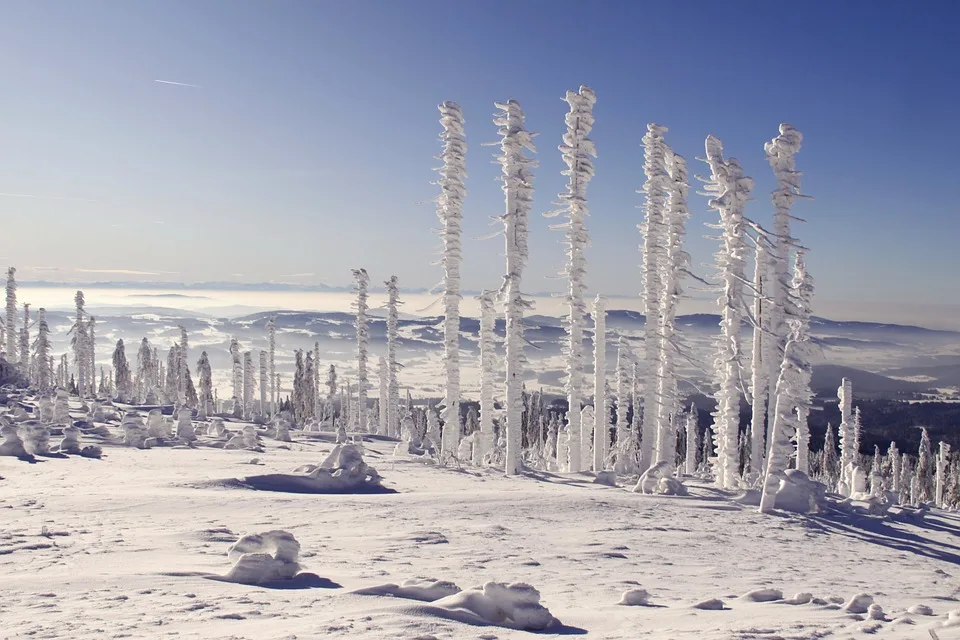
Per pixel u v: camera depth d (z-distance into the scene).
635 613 8.29
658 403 34.09
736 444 31.92
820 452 79.69
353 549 12.58
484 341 38.38
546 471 34.62
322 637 6.05
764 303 33.28
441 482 26.09
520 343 33.12
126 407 67.44
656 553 14.20
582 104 34.38
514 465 32.31
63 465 27.53
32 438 31.61
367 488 22.78
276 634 6.14
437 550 12.87
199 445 39.66
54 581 8.66
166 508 16.62
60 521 14.52
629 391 50.59
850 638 6.79
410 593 8.20
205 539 12.66
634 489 26.14
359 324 60.12
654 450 34.16
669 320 34.19
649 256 34.41
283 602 7.67
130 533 13.08
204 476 23.48
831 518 22.70
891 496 32.94
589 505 20.38
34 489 19.77
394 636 6.12
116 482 21.64
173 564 10.11
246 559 9.25
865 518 23.58
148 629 6.37
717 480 32.44
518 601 7.41
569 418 35.38
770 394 32.03
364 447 41.84
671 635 6.91
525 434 79.94
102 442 38.44
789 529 19.80
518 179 33.38
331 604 7.56
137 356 101.25
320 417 89.31
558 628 7.32
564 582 10.59
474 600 7.52
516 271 33.50
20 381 75.44
